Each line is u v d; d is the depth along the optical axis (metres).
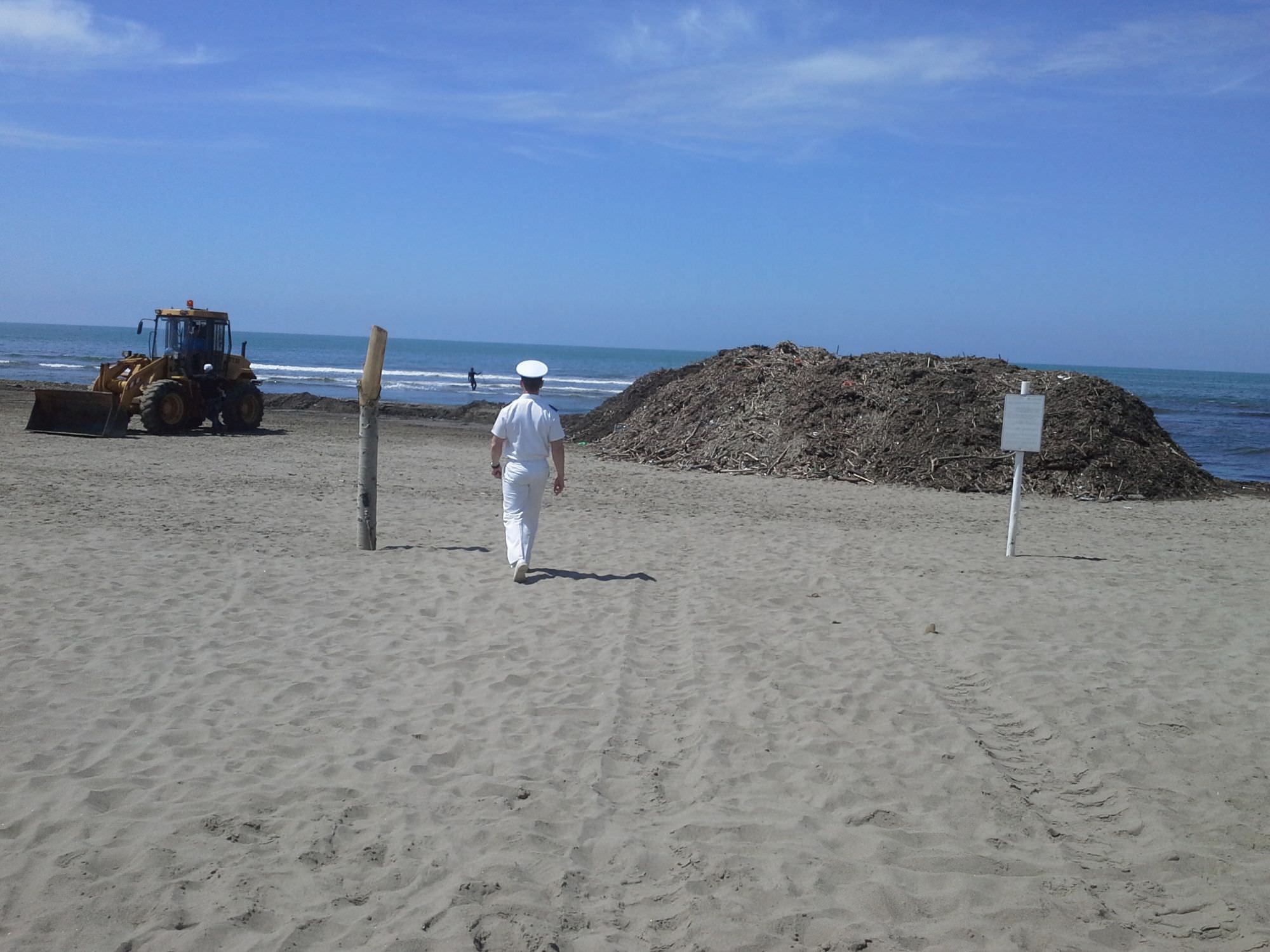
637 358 162.00
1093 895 3.50
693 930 3.22
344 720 5.05
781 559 9.86
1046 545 11.55
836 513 13.91
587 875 3.57
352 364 85.25
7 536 9.40
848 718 5.28
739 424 20.70
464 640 6.56
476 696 5.49
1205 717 5.35
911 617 7.51
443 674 5.85
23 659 5.80
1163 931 3.29
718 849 3.80
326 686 5.57
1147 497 16.98
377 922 3.23
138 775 4.29
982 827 4.04
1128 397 19.50
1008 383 19.61
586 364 123.62
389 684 5.64
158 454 18.22
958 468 17.66
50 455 17.27
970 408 18.97
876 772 4.58
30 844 3.66
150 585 7.70
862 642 6.73
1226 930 3.28
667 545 10.48
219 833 3.78
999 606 7.89
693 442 20.91
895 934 3.22
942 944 3.18
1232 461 26.64
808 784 4.43
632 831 3.93
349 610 7.25
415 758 4.58
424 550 9.69
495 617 7.15
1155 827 4.05
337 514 11.95
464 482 15.91
